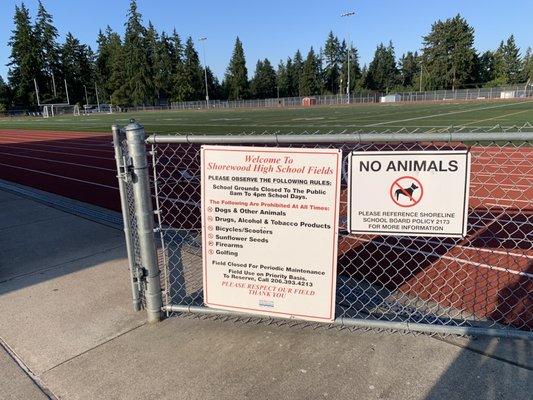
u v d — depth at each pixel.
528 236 5.54
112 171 12.73
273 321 3.48
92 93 108.12
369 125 24.02
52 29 96.38
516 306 3.72
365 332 3.27
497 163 10.31
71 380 2.84
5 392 2.74
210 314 3.50
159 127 28.44
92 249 5.27
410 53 114.44
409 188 2.88
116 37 102.44
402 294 4.04
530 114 29.19
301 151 2.91
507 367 2.80
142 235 3.40
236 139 3.10
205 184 3.14
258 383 2.73
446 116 29.75
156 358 3.04
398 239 5.53
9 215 7.02
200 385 2.74
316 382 2.72
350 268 4.73
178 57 102.88
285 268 3.13
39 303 3.91
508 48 104.75
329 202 2.95
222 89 113.56
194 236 5.77
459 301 3.87
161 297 3.55
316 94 109.62
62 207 7.62
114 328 3.46
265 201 3.05
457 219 2.86
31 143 23.09
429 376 2.74
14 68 95.44
